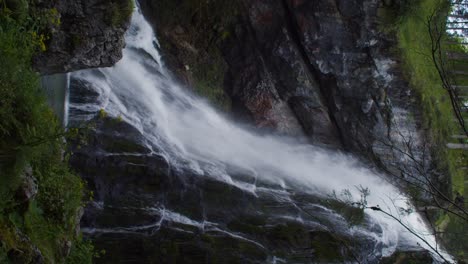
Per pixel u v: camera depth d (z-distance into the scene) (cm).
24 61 597
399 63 1532
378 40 1509
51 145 619
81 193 727
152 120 1443
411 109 1585
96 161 1191
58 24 734
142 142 1334
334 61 1555
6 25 570
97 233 1135
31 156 533
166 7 1491
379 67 1543
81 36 786
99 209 1152
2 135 515
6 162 502
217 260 1241
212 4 1515
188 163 1445
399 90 1571
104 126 1256
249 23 1553
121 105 1353
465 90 967
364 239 1498
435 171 1598
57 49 761
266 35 1562
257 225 1406
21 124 541
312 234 1420
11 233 478
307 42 1533
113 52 857
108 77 1338
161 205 1277
